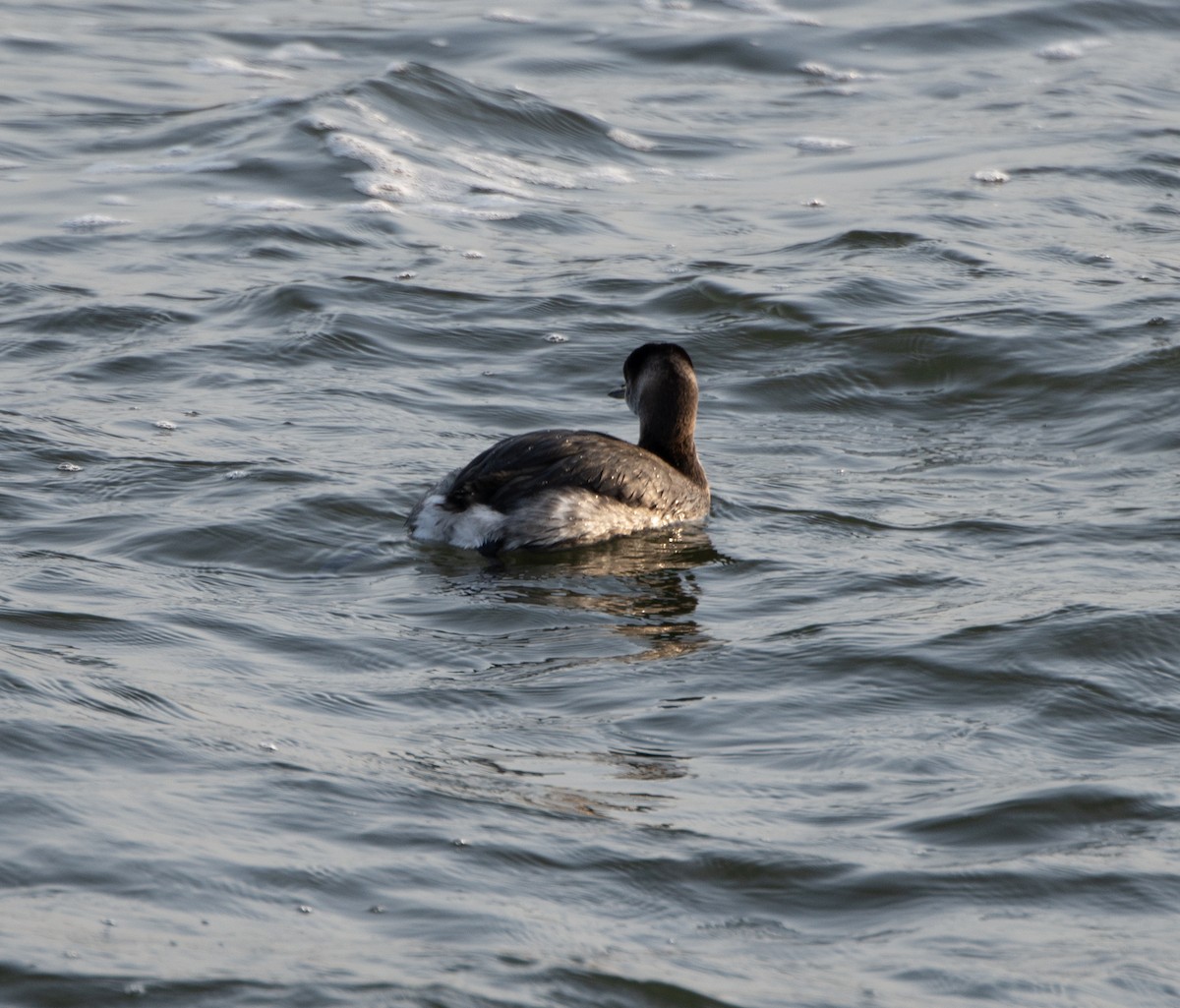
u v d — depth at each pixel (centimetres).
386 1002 638
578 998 650
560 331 1858
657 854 778
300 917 704
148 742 875
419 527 1284
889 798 849
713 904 738
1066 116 2728
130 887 718
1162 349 1753
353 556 1250
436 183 2397
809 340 1831
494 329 1858
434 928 700
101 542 1248
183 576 1188
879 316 1883
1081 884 760
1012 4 3384
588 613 1145
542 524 1265
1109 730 949
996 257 2075
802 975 677
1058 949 702
